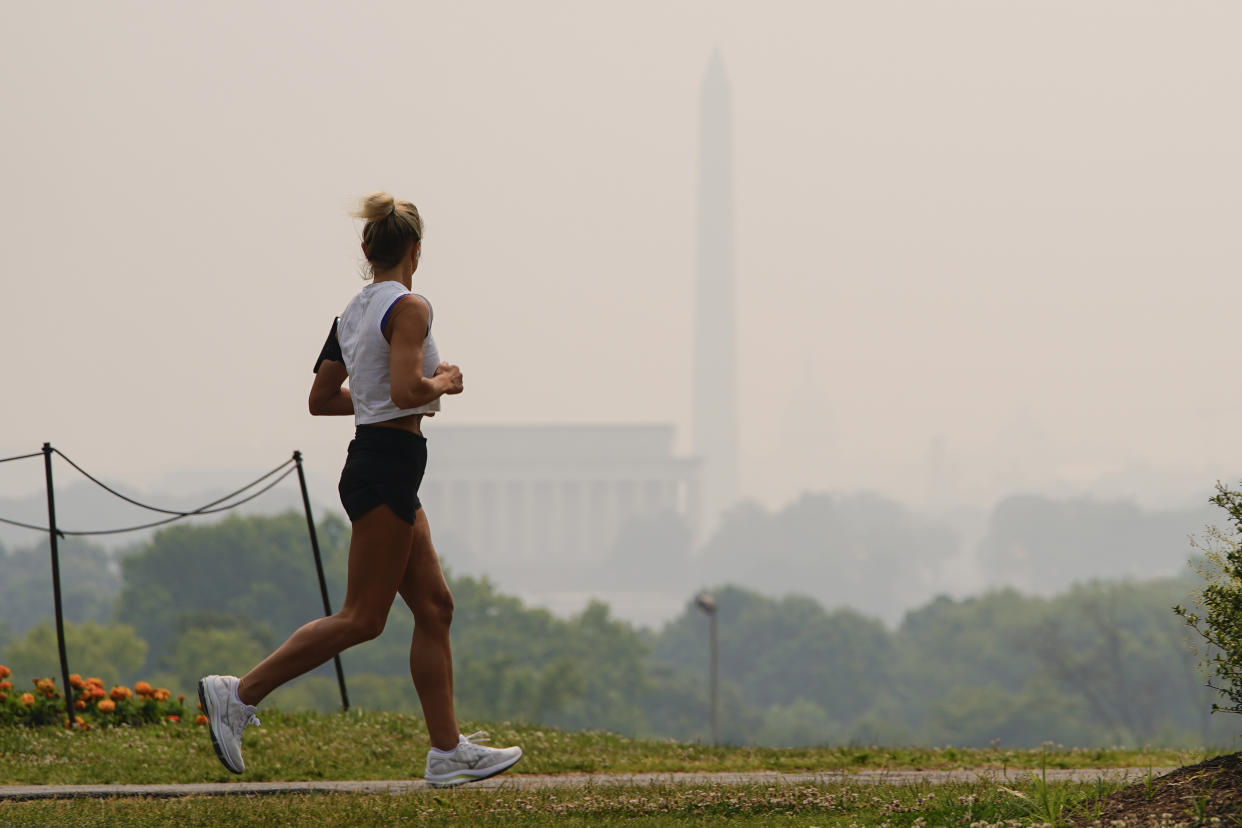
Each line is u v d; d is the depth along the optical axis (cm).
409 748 2858
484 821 1648
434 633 1797
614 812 1781
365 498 1642
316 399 1788
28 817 1694
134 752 2775
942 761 2981
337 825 1625
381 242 1706
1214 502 1688
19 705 3262
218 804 1833
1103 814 1562
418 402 1620
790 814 1794
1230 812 1446
